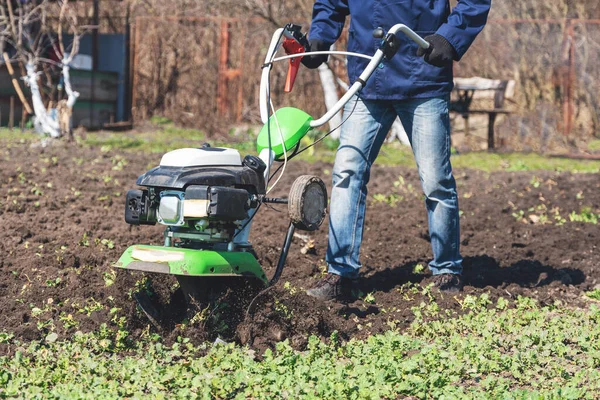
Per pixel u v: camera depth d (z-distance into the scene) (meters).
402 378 5.00
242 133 20.00
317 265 7.73
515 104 19.83
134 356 5.32
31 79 17.12
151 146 17.30
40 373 4.84
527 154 18.48
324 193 5.78
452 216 6.92
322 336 5.85
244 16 20.73
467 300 6.76
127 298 5.78
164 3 21.66
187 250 5.29
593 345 5.84
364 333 6.04
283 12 20.06
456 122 19.70
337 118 18.31
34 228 8.59
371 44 6.66
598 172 14.27
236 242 5.73
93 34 21.66
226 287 5.75
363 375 4.95
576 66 19.92
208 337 5.58
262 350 5.50
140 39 21.91
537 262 8.25
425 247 8.66
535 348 5.81
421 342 5.78
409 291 7.04
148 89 21.86
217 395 4.72
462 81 19.59
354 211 6.75
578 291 7.50
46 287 6.54
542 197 11.41
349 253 6.76
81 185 11.22
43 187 10.94
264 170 5.73
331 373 5.03
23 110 20.38
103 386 4.72
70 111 16.55
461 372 5.22
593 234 9.38
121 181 11.78
